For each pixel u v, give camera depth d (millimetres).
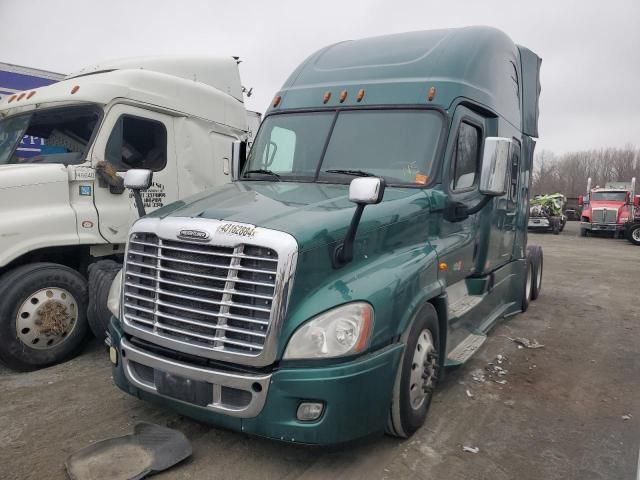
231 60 8062
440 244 4355
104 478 3158
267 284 3020
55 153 5918
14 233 5008
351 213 3539
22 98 6301
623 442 3904
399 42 5359
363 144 4590
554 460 3619
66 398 4398
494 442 3846
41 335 5059
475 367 5465
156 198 6375
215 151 7234
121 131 5973
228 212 3402
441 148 4414
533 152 7812
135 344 3580
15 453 3516
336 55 5504
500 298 6695
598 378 5266
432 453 3646
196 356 3254
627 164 71125
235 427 3146
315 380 3020
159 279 3375
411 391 3742
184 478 3248
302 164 4695
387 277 3457
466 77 4887
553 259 15953
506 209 6461
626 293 10039
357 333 3131
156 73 6484
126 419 4016
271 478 3279
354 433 3174
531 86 7551
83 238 5484
